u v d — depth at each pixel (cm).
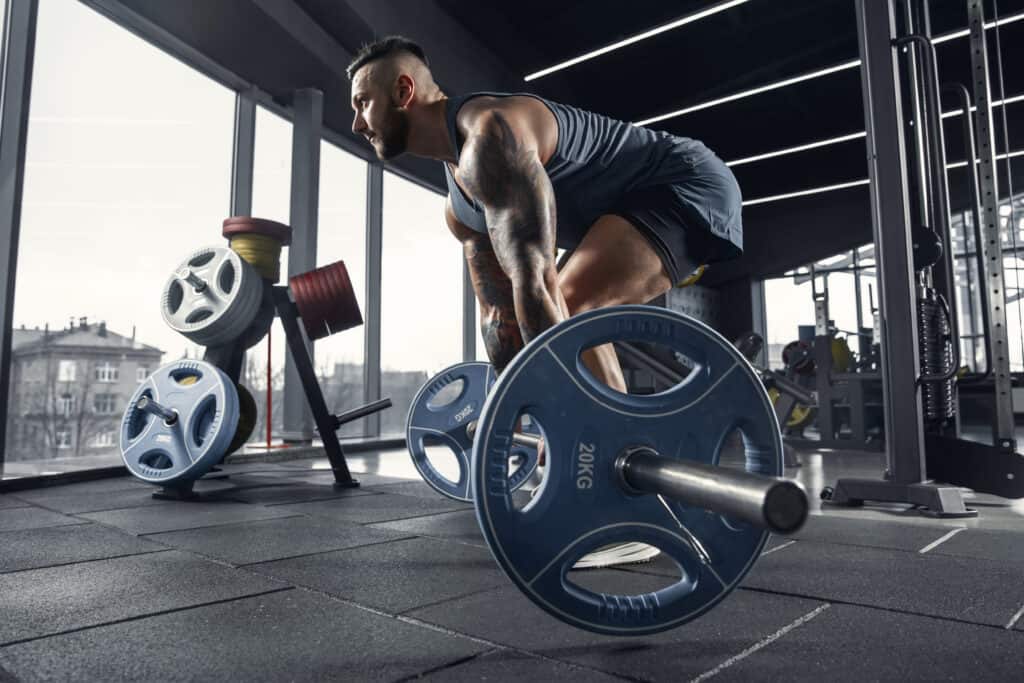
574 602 72
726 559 77
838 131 630
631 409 74
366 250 529
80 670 72
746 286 816
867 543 138
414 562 124
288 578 113
